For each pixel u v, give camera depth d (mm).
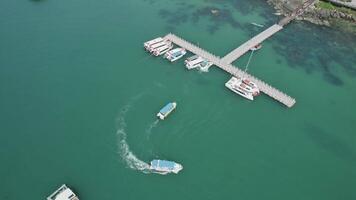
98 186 87562
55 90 113688
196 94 116125
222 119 108250
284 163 96562
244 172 93375
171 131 103000
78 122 103562
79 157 93938
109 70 123125
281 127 107188
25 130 100062
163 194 87000
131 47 134500
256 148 100062
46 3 158250
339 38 150000
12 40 133500
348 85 125625
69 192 83500
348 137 105938
